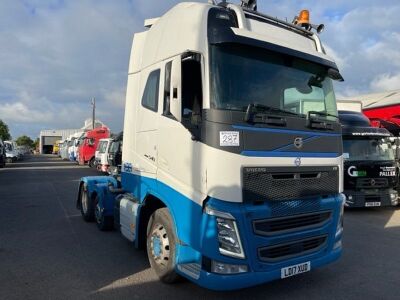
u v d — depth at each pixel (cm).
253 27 493
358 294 504
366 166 1134
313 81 514
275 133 444
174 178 474
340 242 518
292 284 534
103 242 731
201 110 433
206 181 420
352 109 1570
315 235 478
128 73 631
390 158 1211
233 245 413
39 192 1491
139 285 520
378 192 1135
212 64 436
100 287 513
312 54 515
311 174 478
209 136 419
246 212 416
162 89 510
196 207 432
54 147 8544
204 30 446
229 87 439
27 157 6262
